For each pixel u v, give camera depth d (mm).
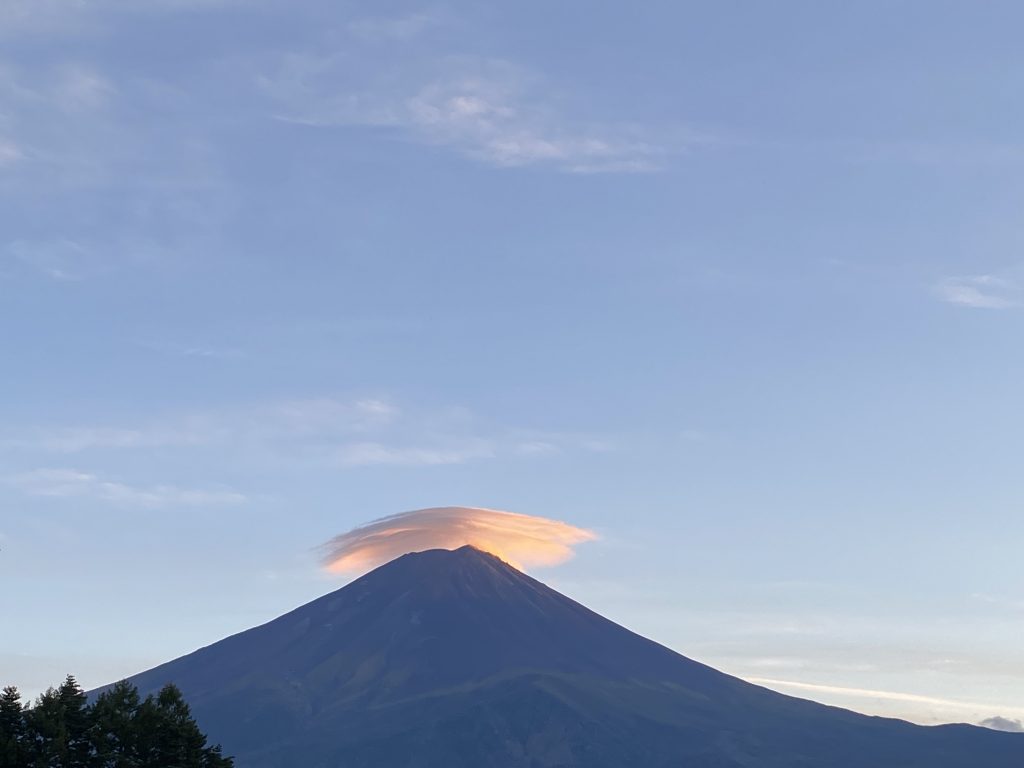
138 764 101625
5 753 97188
